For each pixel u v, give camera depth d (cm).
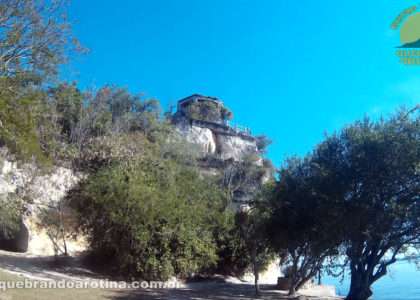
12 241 2023
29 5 1434
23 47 1440
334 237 1351
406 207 1241
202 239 2088
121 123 3198
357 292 1409
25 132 1322
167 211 1755
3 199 1764
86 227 1778
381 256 1380
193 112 5656
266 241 1777
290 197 1591
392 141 1299
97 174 1759
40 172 2017
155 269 1697
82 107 2948
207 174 3750
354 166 1364
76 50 1582
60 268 1645
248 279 2642
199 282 2156
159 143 3269
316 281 3519
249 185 3762
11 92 1280
